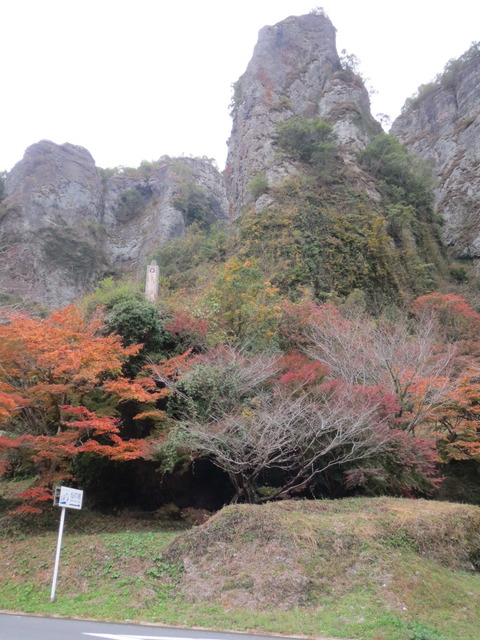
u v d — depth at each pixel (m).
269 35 55.69
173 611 8.18
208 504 15.43
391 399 13.04
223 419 12.84
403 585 8.55
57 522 13.05
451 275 40.28
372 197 39.31
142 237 59.91
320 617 7.79
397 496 13.54
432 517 10.52
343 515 10.58
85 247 54.69
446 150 54.56
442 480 14.37
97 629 7.16
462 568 10.01
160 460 13.84
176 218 58.78
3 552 11.01
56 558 8.96
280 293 28.73
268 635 7.21
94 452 14.17
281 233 33.59
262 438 11.63
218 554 9.33
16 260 49.88
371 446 12.77
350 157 43.28
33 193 55.66
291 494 14.20
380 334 17.72
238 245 35.06
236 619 7.76
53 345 12.55
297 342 18.47
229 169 55.06
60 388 12.43
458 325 25.91
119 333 16.09
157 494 15.70
